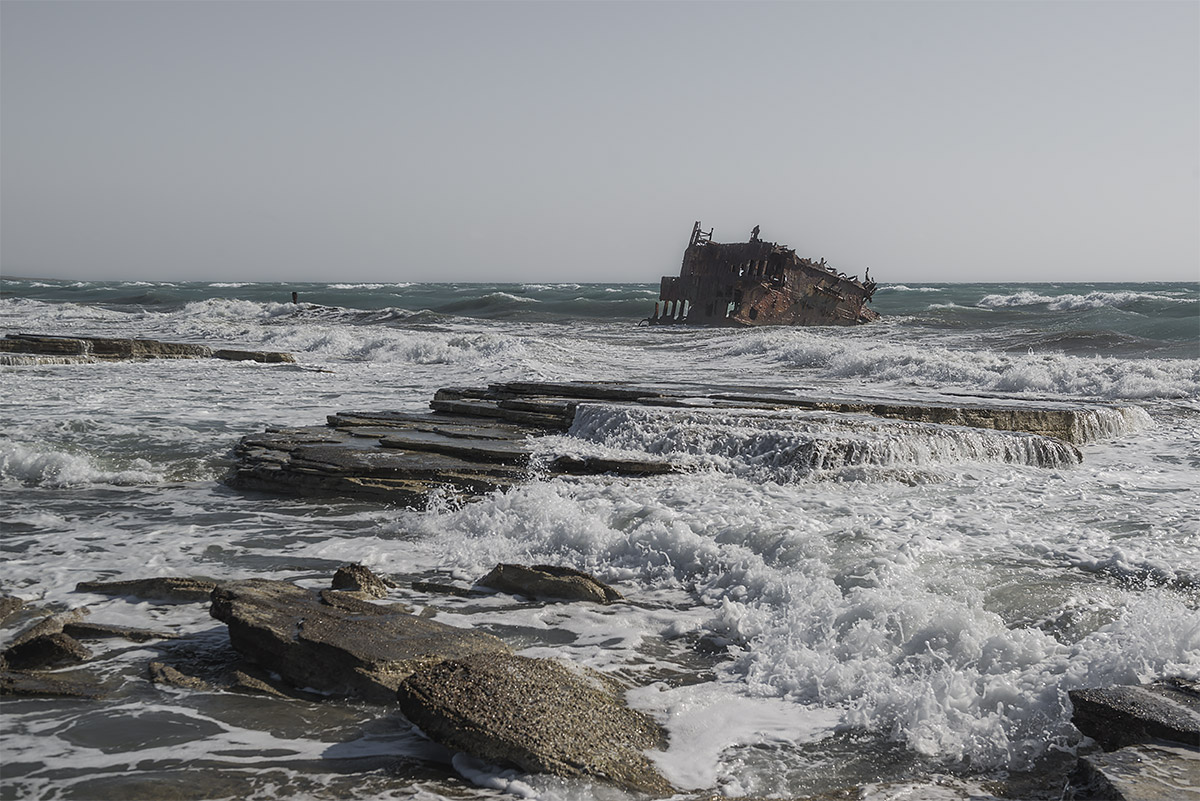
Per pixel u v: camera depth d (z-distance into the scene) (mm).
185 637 6328
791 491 10219
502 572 7473
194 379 21766
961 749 4711
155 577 7508
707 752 4734
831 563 7293
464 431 13305
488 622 6758
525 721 4617
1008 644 5516
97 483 11602
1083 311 46250
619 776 4375
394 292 107438
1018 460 12000
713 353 29938
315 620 5949
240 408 16906
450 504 10211
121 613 6832
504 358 27797
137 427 14562
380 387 20703
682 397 15211
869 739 4883
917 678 5418
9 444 12641
